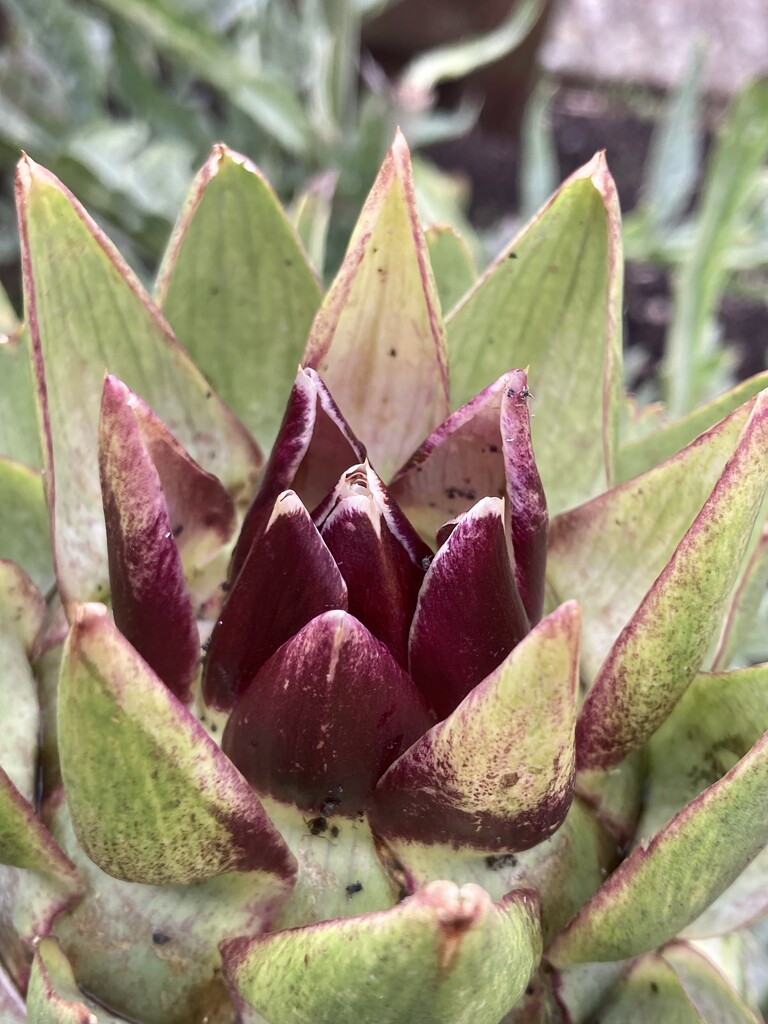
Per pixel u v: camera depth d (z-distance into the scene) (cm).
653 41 48
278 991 11
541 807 12
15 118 29
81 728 10
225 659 13
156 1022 13
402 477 14
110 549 13
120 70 30
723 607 13
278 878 12
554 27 47
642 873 11
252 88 28
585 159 45
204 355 17
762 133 26
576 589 15
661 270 43
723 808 11
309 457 14
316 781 13
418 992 10
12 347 17
